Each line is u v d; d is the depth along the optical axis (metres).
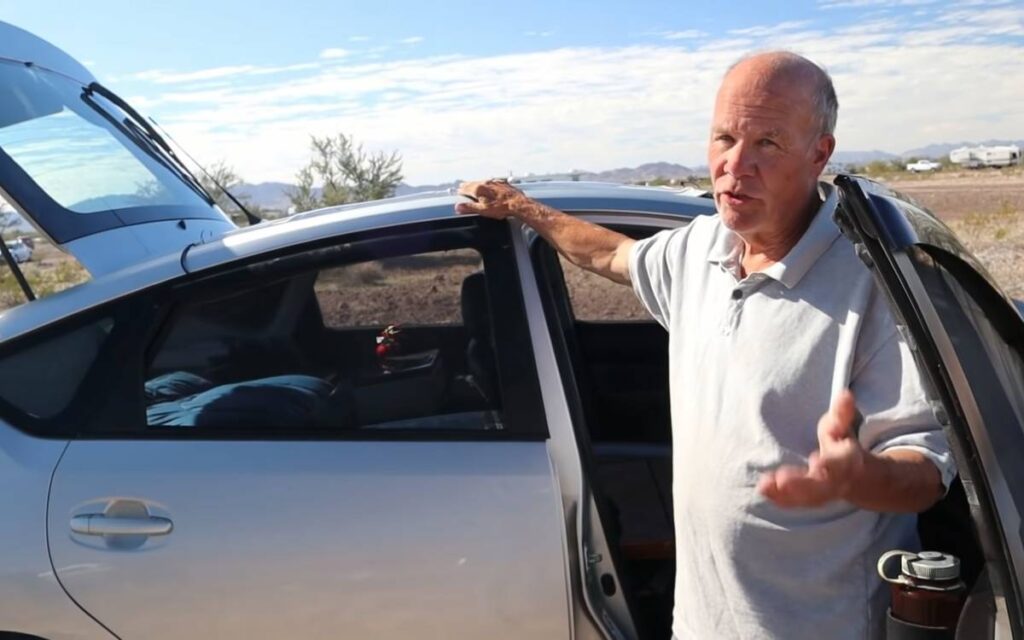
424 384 2.59
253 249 2.72
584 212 2.93
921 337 1.77
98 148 3.82
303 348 2.67
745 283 2.09
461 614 2.41
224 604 2.45
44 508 2.50
